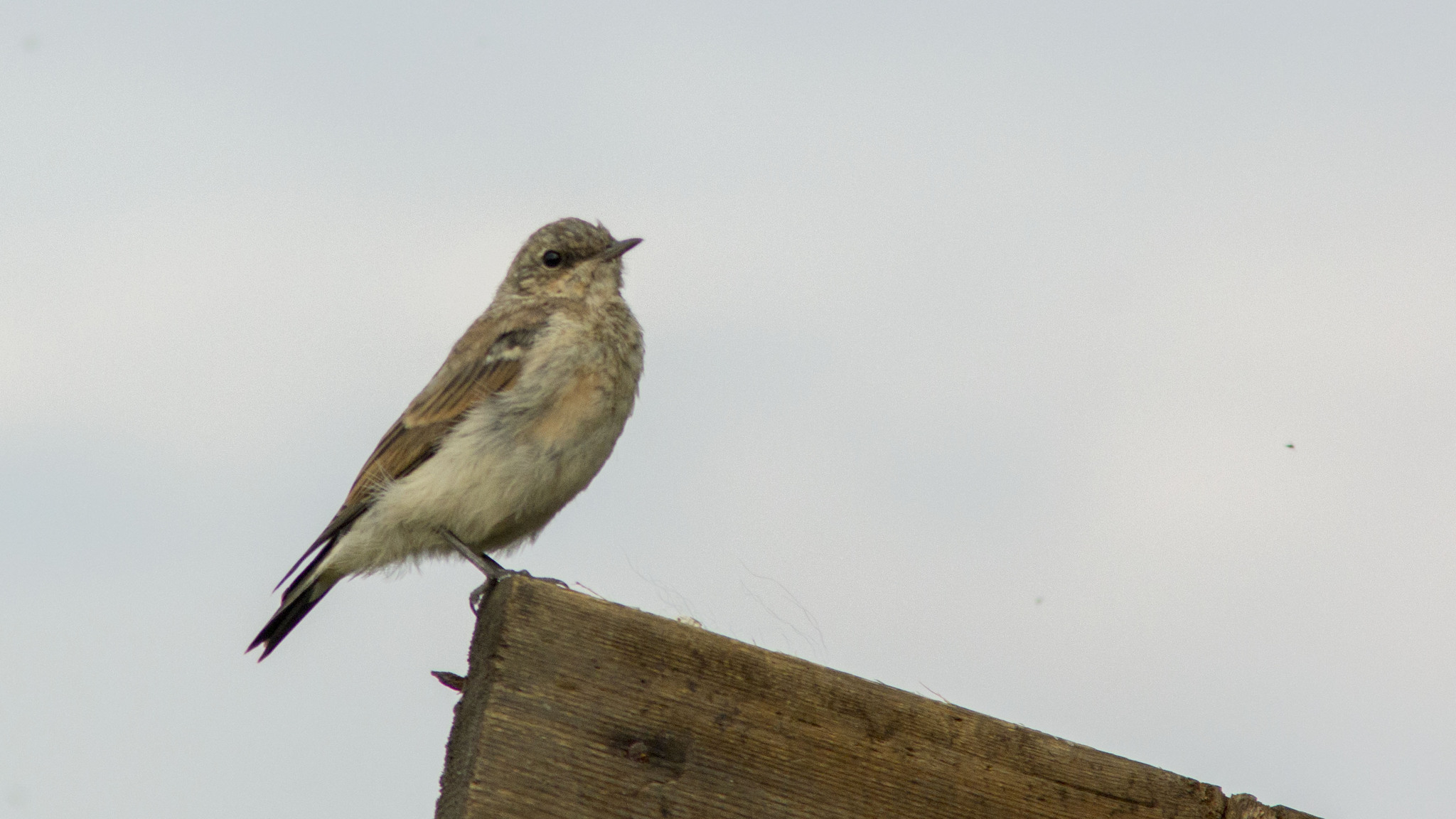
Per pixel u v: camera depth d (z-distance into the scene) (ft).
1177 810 34.17
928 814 31.73
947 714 32.83
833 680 31.94
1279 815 34.58
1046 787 33.14
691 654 30.71
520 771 28.32
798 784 30.71
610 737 29.35
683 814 29.37
